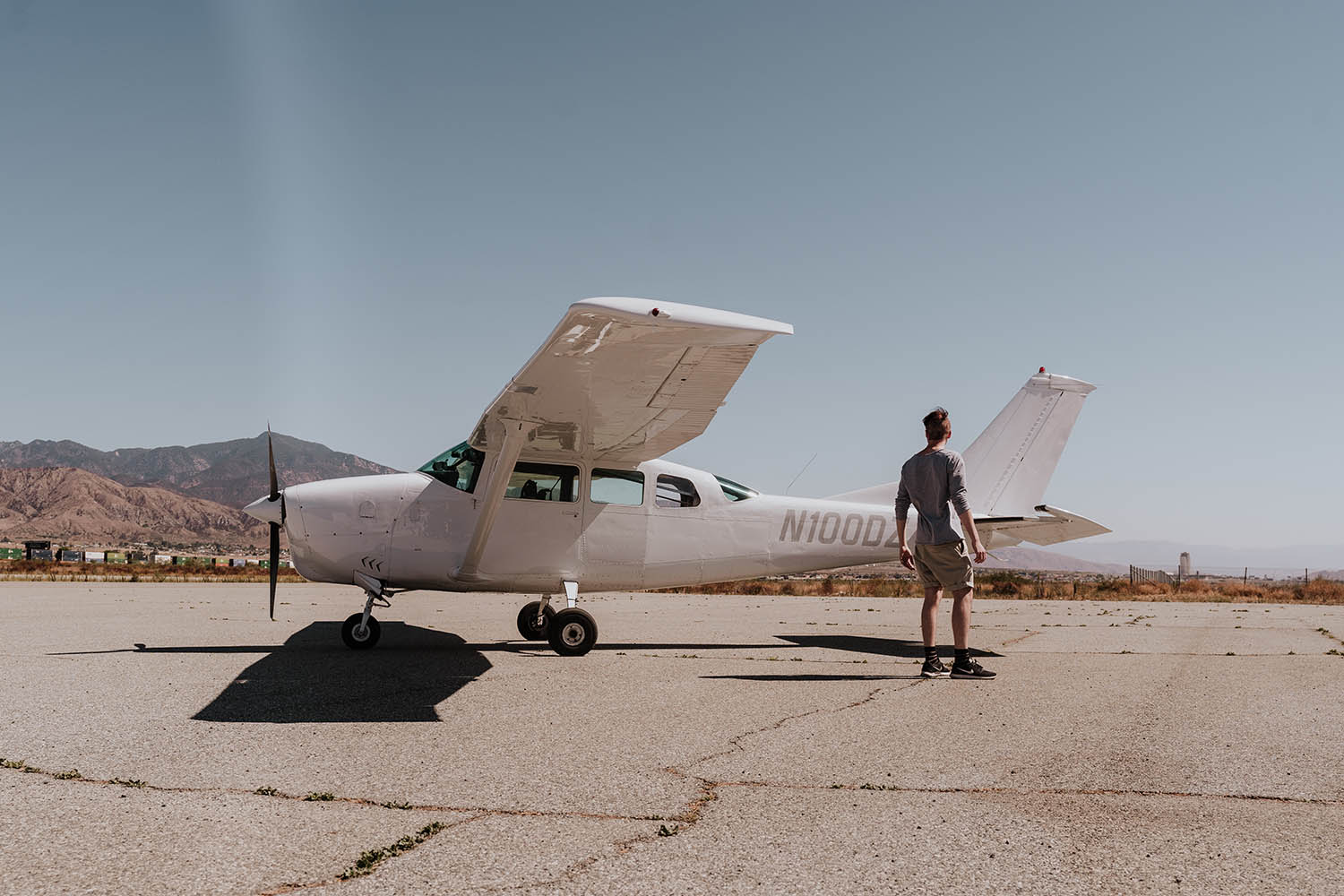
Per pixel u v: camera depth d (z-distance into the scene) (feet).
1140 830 9.53
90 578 85.56
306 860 8.25
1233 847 8.98
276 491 27.48
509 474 24.75
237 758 12.26
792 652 26.32
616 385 21.66
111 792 10.46
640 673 21.29
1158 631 34.71
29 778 11.03
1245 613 47.88
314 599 52.70
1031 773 11.95
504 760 12.43
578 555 27.71
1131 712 16.42
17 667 20.62
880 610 47.06
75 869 7.90
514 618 37.45
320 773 11.54
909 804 10.47
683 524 28.71
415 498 27.04
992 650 27.48
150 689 17.71
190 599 50.55
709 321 16.98
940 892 7.71
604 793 10.79
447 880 7.80
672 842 8.97
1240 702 17.60
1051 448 33.45
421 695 17.65
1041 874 8.15
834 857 8.56
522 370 20.72
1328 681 20.59
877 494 31.37
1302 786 11.39
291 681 19.10
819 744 13.65
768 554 29.55
